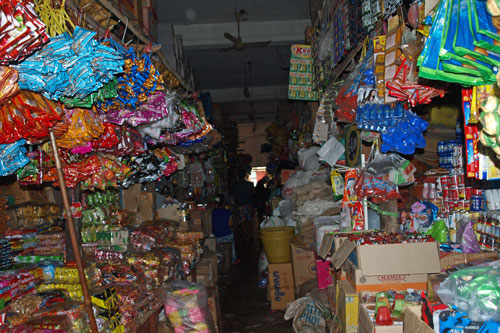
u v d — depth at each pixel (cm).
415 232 282
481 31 133
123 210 421
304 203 511
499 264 171
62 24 189
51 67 165
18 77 163
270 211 898
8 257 285
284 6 610
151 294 311
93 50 175
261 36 668
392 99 235
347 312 250
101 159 299
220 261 736
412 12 188
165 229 432
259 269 654
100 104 237
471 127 162
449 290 162
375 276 248
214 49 767
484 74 142
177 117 323
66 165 277
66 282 260
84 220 345
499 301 145
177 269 371
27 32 143
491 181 245
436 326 154
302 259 494
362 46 309
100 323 244
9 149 202
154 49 297
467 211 266
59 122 216
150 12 362
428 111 324
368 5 268
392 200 318
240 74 969
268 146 1531
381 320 202
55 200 330
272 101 1352
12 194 333
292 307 428
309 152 628
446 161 294
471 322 147
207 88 1105
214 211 805
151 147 407
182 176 678
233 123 1493
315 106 651
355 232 322
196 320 312
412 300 215
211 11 618
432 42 149
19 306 232
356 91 259
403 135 248
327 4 416
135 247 370
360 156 345
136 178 398
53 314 224
